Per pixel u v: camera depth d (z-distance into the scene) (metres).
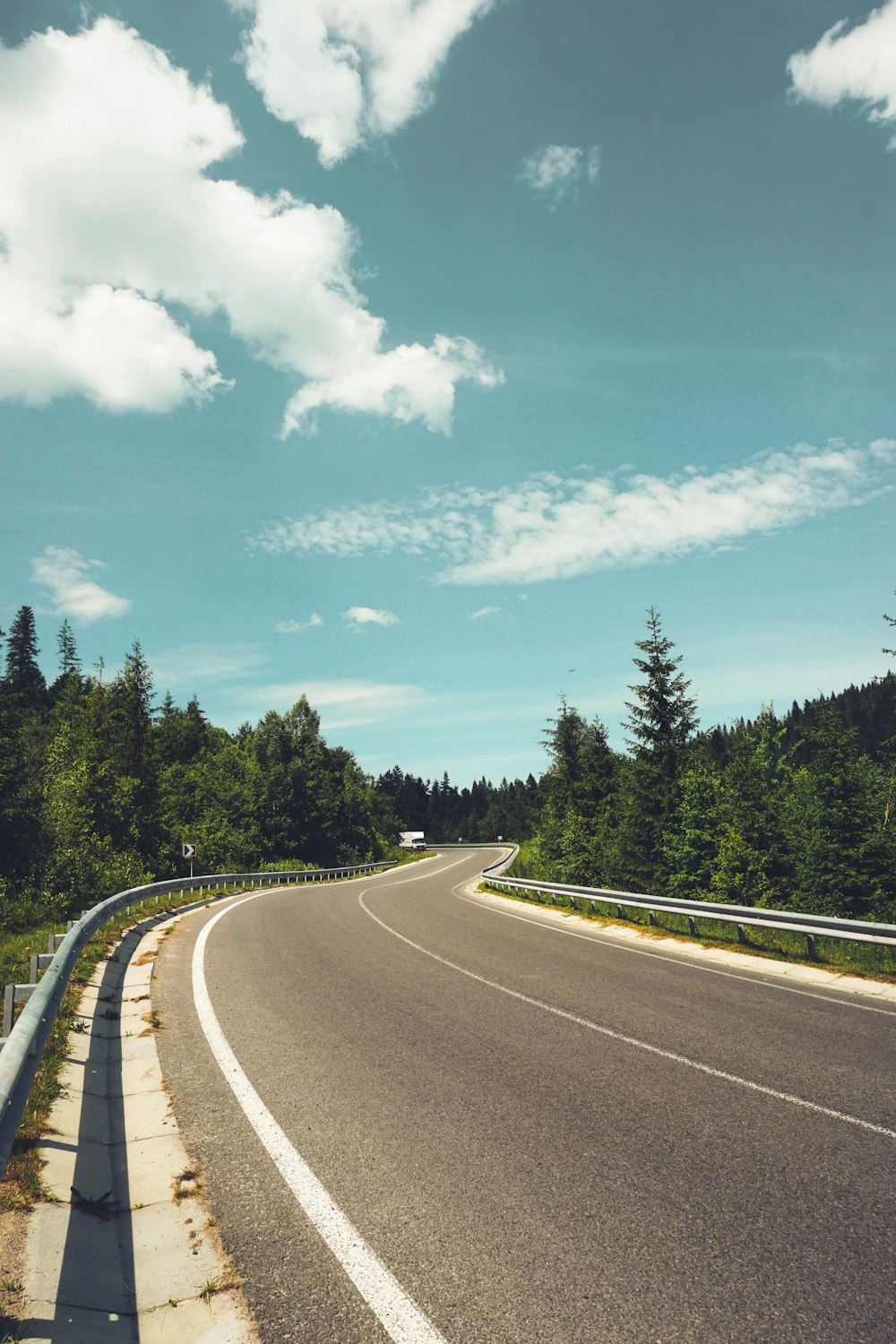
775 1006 7.98
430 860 76.88
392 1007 8.20
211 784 61.38
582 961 11.09
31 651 86.88
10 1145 3.22
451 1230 3.61
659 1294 3.08
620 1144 4.58
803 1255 3.34
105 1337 2.76
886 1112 4.97
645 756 30.42
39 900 16.81
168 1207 3.88
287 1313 2.99
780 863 24.83
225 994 8.86
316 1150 4.56
